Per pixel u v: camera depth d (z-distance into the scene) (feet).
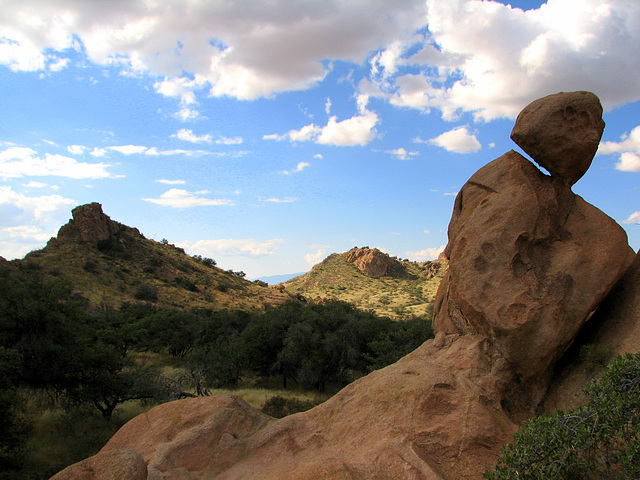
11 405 46.11
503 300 27.25
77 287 217.77
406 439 22.63
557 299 26.66
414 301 396.37
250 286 371.76
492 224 29.63
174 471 24.47
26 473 42.52
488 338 28.60
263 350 108.37
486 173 33.50
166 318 153.07
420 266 589.32
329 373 101.24
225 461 25.90
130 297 231.30
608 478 19.26
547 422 18.35
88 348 63.98
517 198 29.84
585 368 26.81
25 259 239.30
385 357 82.94
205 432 27.04
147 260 305.94
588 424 17.24
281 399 78.79
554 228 30.19
